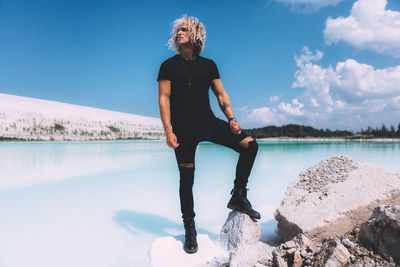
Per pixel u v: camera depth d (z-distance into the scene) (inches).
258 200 127.8
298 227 63.5
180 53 69.8
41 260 62.5
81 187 153.9
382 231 47.2
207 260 62.7
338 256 46.2
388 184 70.3
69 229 86.3
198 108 66.4
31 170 210.1
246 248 57.9
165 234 83.1
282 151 433.4
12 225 89.0
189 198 67.8
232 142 67.5
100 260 62.9
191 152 67.4
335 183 78.2
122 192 143.3
